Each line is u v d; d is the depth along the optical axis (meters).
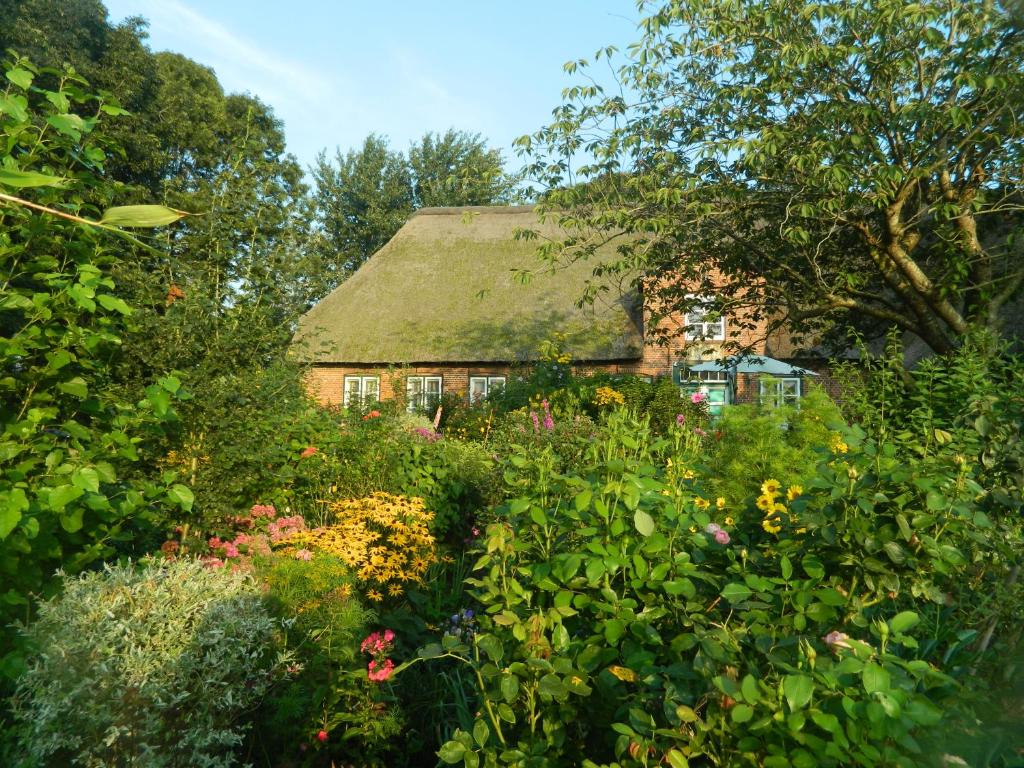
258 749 3.26
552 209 10.70
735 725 1.58
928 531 2.16
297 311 6.97
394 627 4.41
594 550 2.14
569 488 2.64
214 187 6.70
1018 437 2.34
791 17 8.80
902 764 1.36
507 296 22.61
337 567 3.97
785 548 2.29
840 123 8.80
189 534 4.69
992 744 1.28
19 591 2.92
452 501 6.51
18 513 2.51
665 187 9.40
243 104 25.11
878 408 6.56
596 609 2.16
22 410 3.15
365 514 4.94
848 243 11.32
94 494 2.91
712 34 8.91
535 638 2.02
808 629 2.01
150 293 5.31
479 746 1.95
